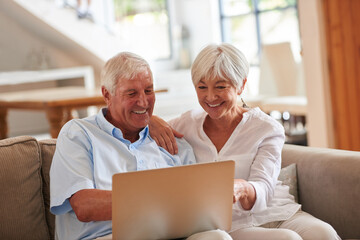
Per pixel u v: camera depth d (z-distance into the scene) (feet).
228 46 7.20
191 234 6.19
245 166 7.43
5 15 25.98
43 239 7.22
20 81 23.76
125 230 5.78
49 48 27.22
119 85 6.92
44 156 7.44
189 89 28.25
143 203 5.68
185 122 7.86
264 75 19.99
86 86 25.73
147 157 7.24
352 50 13.65
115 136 7.07
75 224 6.73
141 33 29.35
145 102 6.97
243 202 6.90
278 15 25.64
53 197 6.57
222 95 7.19
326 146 14.42
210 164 5.79
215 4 28.40
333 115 14.23
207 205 5.99
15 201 6.98
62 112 14.69
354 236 7.06
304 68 14.73
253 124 7.49
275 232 6.50
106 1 26.55
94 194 6.26
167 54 30.01
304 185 7.77
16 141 7.22
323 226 6.59
